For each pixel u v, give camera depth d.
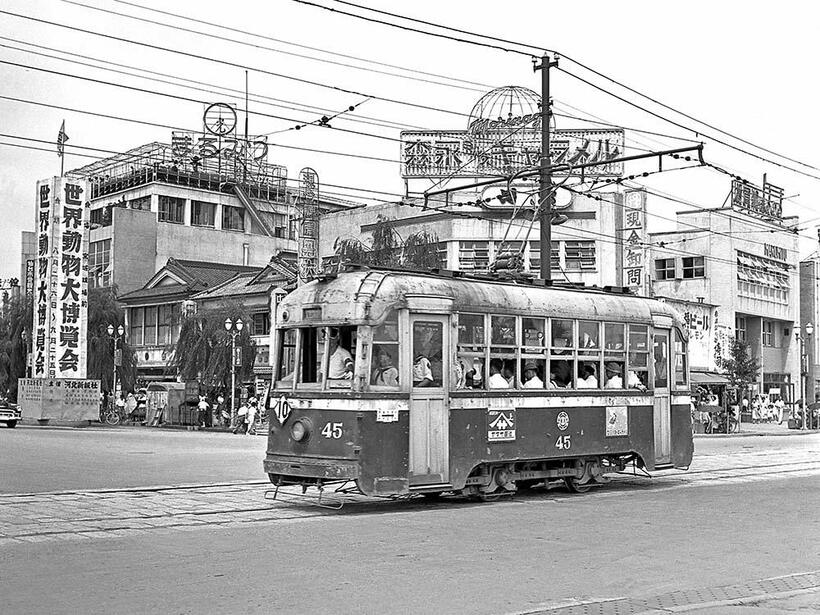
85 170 87.25
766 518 14.34
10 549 11.31
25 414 50.19
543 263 25.88
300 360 16.00
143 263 74.81
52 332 49.66
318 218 59.44
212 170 80.44
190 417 50.50
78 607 8.27
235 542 11.89
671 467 20.23
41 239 50.25
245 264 79.94
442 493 17.17
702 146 22.61
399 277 15.93
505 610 8.30
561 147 54.16
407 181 55.47
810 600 8.74
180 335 53.69
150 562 10.44
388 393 15.32
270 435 16.20
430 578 9.64
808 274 75.25
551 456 17.64
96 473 21.27
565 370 18.22
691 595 8.96
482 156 54.59
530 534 12.70
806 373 64.94
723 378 54.50
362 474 14.96
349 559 10.70
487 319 16.86
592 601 8.67
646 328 19.86
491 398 16.77
